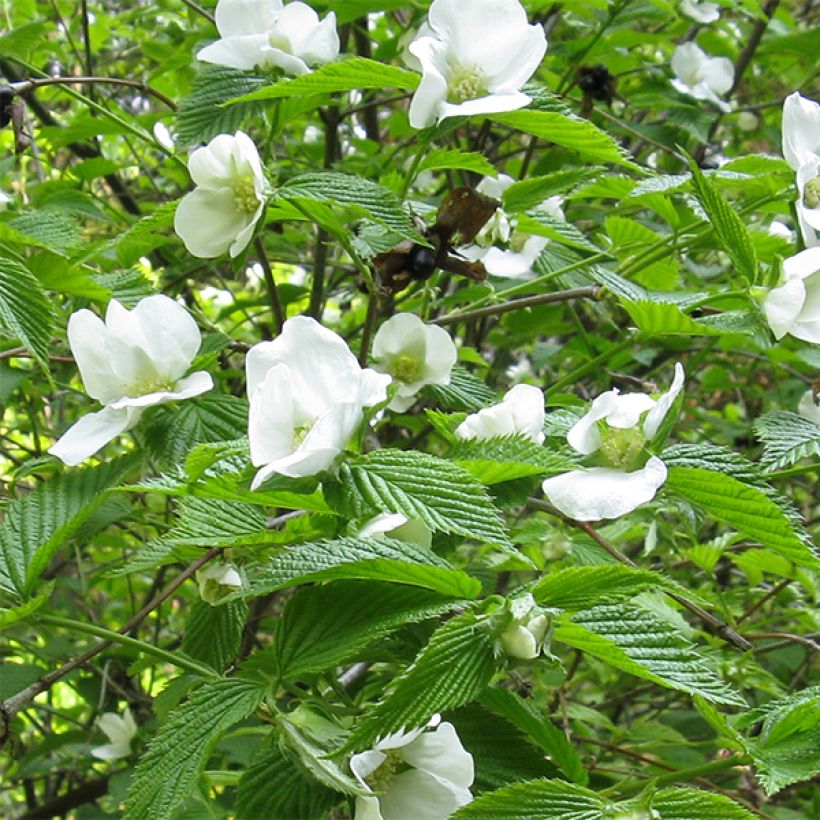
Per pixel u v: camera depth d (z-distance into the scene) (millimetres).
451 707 492
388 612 532
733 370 1120
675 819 502
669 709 983
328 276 1074
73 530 573
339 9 774
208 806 662
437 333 662
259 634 918
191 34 969
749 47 1162
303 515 555
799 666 864
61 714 1003
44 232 667
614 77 932
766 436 633
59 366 847
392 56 908
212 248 619
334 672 570
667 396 562
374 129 1044
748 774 678
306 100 685
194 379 611
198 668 567
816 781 854
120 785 814
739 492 557
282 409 522
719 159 1213
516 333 950
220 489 524
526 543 686
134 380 609
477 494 512
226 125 662
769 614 918
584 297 717
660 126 1051
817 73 1270
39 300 609
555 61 1020
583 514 551
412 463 520
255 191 606
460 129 1008
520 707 553
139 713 1015
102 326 606
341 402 511
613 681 934
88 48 911
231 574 613
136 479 746
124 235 634
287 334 535
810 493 1108
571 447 592
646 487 553
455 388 684
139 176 1252
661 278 766
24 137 678
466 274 633
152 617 1080
